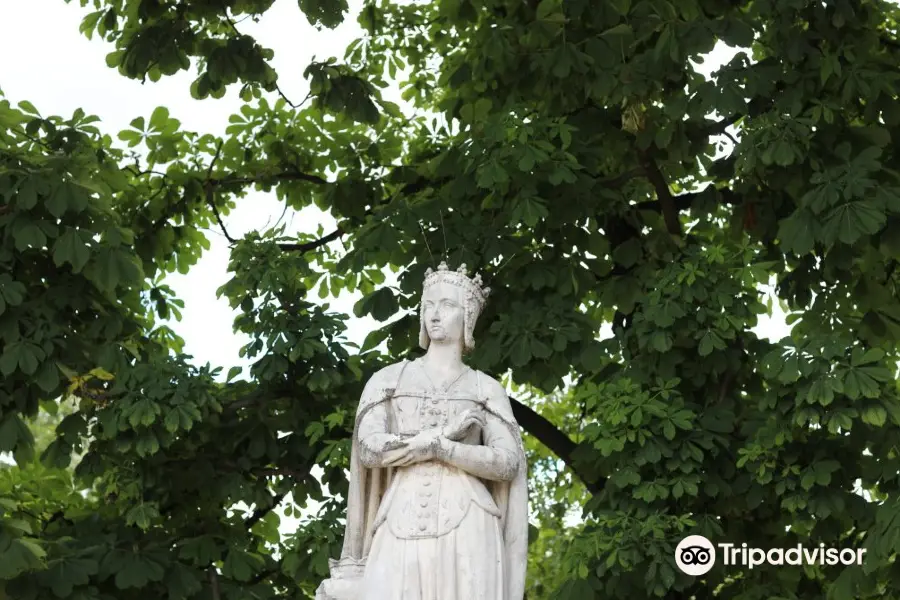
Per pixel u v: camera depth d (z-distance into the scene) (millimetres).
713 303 11078
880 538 10086
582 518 11266
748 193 12117
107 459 11633
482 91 12477
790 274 11930
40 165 11109
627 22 11844
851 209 10766
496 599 6461
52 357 11047
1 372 11039
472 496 6566
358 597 6516
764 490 10914
